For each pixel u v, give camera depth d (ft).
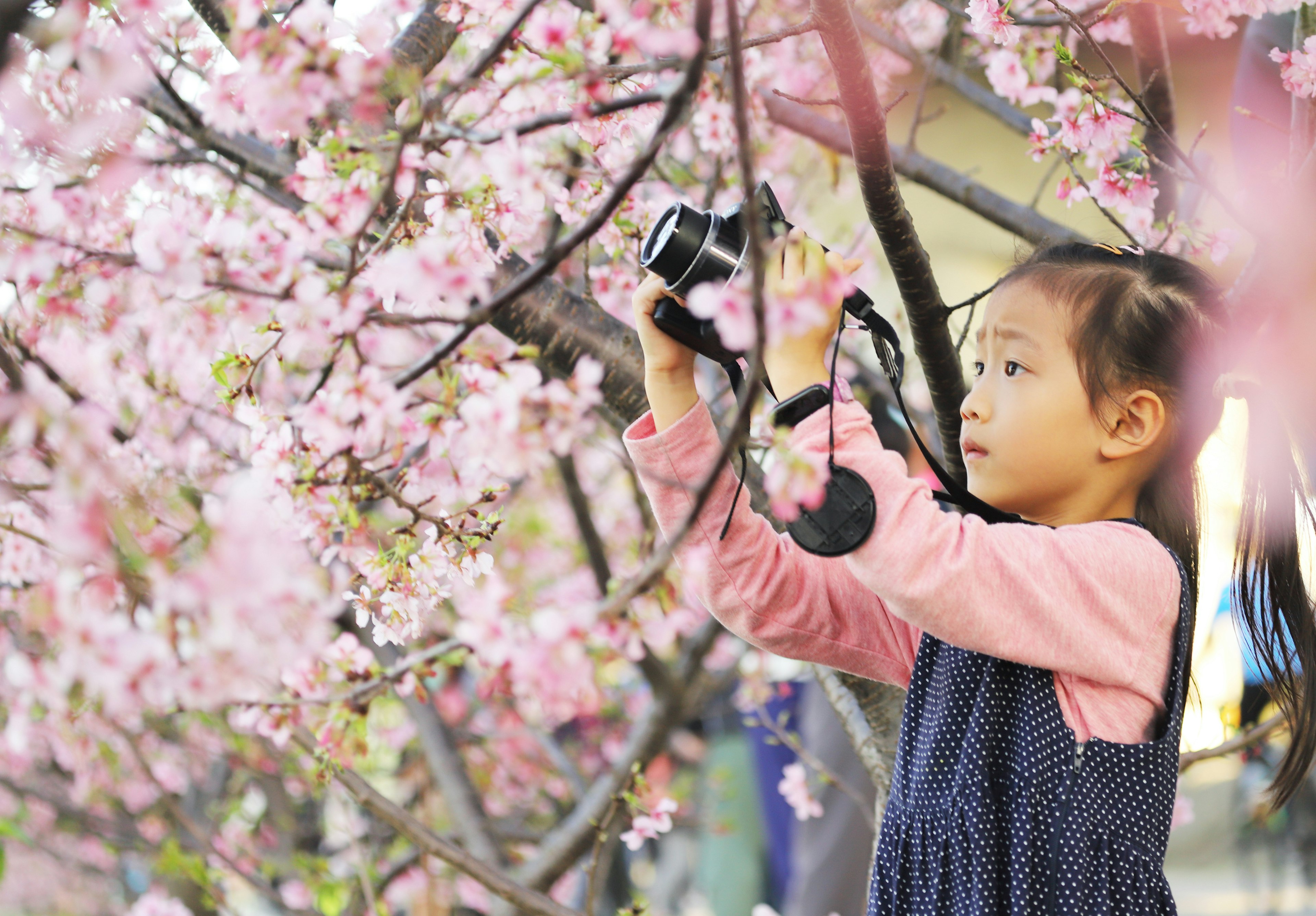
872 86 3.59
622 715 13.16
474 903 10.40
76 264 3.90
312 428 3.59
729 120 5.41
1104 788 3.53
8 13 2.87
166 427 5.24
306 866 8.39
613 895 13.03
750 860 12.45
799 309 2.81
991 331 4.15
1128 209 5.38
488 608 3.61
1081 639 3.55
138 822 11.60
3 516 4.49
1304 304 4.54
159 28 3.61
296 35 3.11
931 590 3.39
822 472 2.99
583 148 4.51
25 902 13.57
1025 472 4.00
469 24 4.18
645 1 3.68
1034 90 6.52
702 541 4.24
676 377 4.16
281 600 2.86
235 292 3.72
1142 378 3.99
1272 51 4.73
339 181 3.54
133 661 2.74
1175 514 4.26
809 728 10.00
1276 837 9.97
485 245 3.87
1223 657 7.83
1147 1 4.82
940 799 3.70
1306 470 4.80
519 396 3.42
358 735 4.99
